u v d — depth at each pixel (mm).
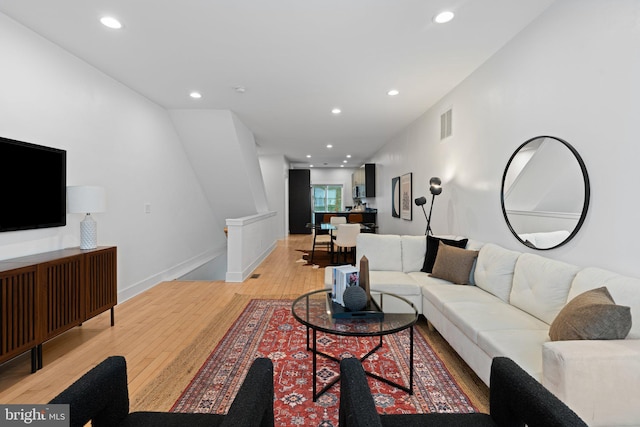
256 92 4039
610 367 1293
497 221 3027
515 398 1075
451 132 3969
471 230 3523
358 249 3725
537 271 2242
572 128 2145
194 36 2703
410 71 3410
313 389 1925
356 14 2385
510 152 2812
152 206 4434
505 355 1678
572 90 2139
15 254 2457
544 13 2373
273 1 2229
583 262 2072
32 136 2623
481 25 2557
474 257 3027
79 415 987
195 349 2568
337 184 12305
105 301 2916
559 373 1312
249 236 5305
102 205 2941
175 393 1973
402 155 6086
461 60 3168
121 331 2918
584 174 2045
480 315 2199
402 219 6078
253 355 2475
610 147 1878
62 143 2920
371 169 8750
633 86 1743
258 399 983
